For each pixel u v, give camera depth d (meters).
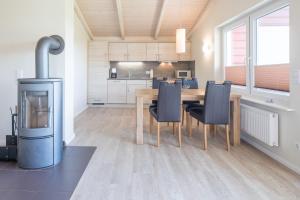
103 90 8.25
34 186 2.54
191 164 3.17
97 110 7.67
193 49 7.86
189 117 4.57
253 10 4.02
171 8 6.41
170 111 3.87
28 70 3.83
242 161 3.27
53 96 3.07
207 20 6.17
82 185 2.57
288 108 3.03
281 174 2.84
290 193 2.38
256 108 3.71
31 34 3.80
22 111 2.98
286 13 3.33
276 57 3.55
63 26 3.81
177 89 3.81
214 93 3.68
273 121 3.25
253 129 3.70
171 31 7.95
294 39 2.93
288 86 3.26
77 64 6.80
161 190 2.46
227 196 2.34
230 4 4.64
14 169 2.99
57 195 2.36
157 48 8.28
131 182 2.65
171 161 3.28
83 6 6.29
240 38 4.71
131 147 3.88
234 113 3.97
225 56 5.39
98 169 3.00
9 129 3.89
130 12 6.62
